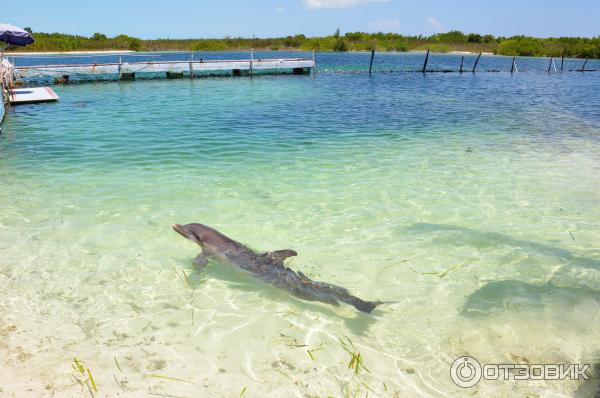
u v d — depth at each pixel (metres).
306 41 96.06
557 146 12.48
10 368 3.71
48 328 4.34
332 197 8.16
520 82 36.12
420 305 4.96
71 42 78.06
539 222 7.16
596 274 5.60
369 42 95.56
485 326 4.59
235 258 5.60
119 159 10.43
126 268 5.60
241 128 14.69
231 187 8.59
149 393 3.54
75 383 3.59
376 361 4.05
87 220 6.92
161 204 7.64
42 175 9.06
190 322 4.56
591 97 25.83
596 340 4.37
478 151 11.82
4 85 18.17
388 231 6.80
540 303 4.98
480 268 5.77
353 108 19.98
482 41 96.00
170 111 18.12
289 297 5.04
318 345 4.25
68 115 16.80
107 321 4.52
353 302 4.73
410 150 11.88
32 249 5.97
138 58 59.53
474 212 7.54
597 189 8.70
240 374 3.83
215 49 89.62
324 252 6.14
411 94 26.30
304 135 13.73
